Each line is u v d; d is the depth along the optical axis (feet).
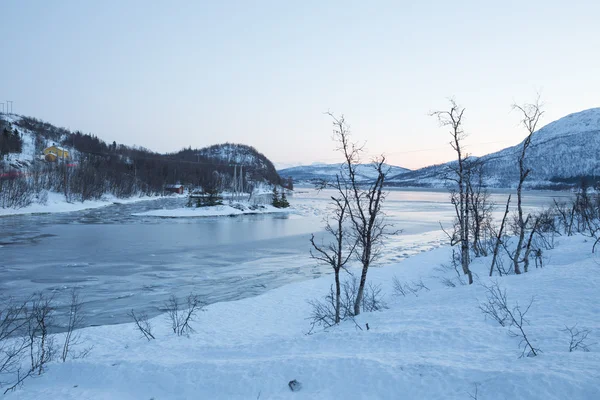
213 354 29.17
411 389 18.84
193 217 210.79
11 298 61.87
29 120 547.90
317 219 202.08
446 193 628.69
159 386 22.98
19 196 221.87
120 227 159.74
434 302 41.22
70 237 129.29
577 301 31.07
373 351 24.94
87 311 56.08
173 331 44.55
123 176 384.68
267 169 651.66
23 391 24.16
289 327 46.06
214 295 65.41
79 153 461.78
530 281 39.55
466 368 19.44
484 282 43.65
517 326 25.88
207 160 655.76
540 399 16.31
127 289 68.33
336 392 19.81
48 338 39.58
